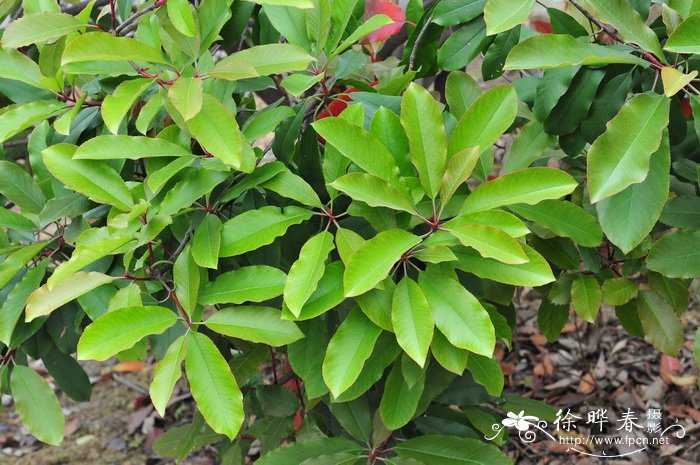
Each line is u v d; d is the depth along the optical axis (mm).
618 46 1153
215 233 1113
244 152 1104
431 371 1319
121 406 2535
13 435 2430
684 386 2227
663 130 1090
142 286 1217
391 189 1086
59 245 1244
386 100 1230
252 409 1554
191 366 1077
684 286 1408
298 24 1210
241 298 1105
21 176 1231
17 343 1238
